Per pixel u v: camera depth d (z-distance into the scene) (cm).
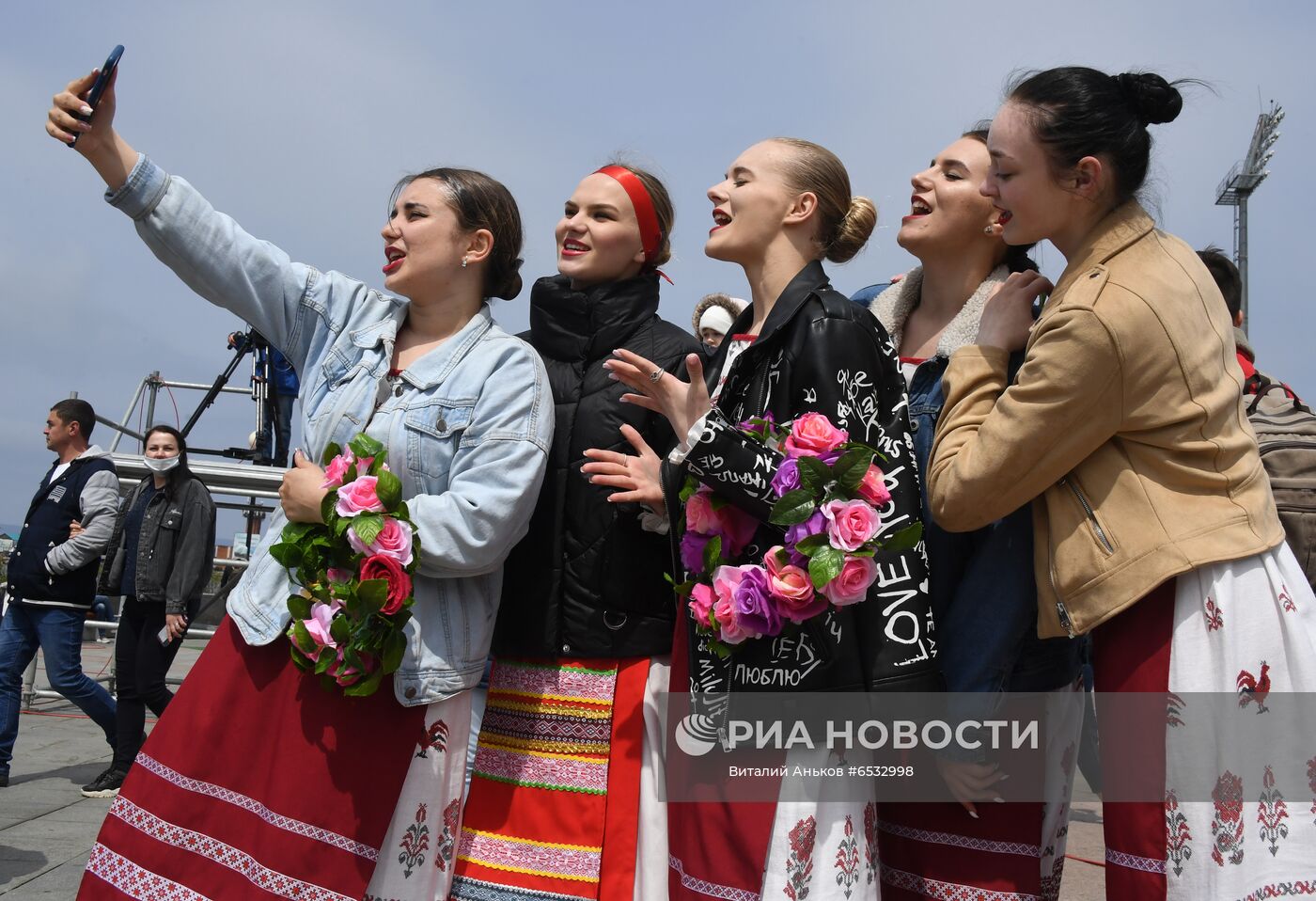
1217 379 202
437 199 264
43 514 553
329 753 234
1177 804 192
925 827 235
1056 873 245
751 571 213
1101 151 209
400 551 230
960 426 217
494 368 256
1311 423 262
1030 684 230
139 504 556
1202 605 195
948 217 247
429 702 239
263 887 229
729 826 216
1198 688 192
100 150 254
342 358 267
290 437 915
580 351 275
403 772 238
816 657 212
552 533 264
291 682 240
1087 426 200
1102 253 210
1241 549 194
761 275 256
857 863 212
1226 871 188
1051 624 209
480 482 244
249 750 241
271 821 232
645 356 274
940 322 258
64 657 545
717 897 215
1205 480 197
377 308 273
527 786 263
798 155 255
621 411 266
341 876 230
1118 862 200
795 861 210
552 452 268
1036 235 221
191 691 249
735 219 254
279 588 247
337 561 237
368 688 227
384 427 253
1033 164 214
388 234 265
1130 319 196
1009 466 203
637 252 279
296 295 271
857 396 224
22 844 423
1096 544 200
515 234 277
